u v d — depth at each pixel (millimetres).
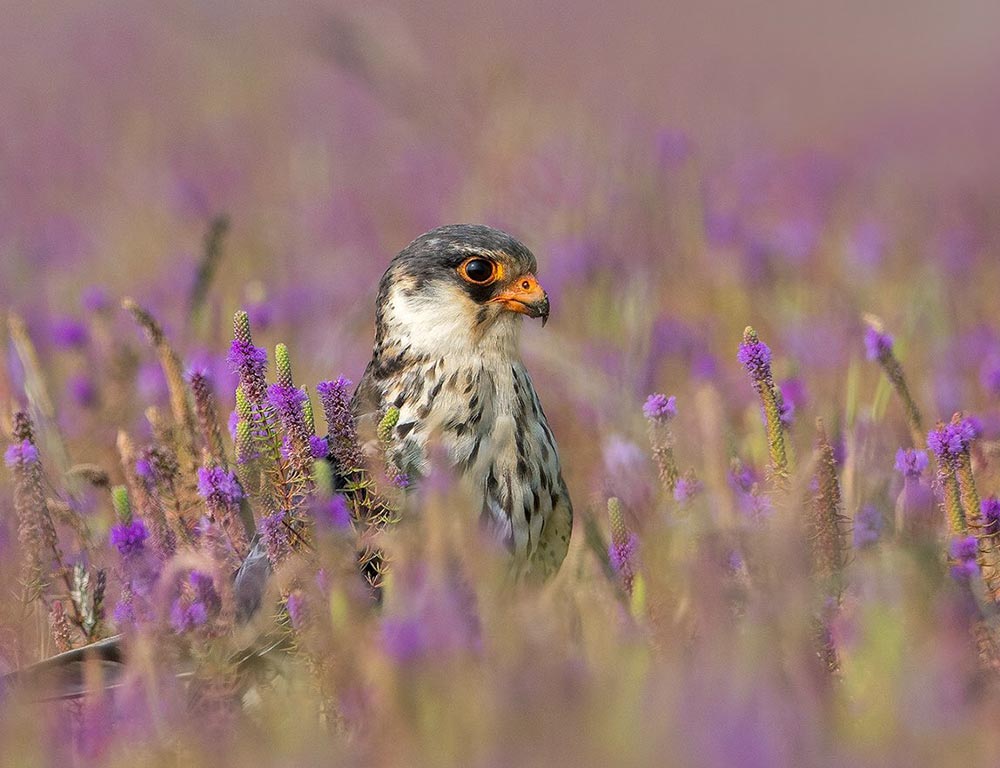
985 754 6805
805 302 16219
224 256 18281
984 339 14695
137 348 14430
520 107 20281
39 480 9109
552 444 10438
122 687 7926
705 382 12781
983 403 13648
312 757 7176
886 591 8172
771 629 7543
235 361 9219
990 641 8219
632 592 8930
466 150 20469
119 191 23062
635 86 25750
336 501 8578
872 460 10617
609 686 7176
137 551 9188
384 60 21500
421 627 7340
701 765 6547
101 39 32625
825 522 8438
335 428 9258
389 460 9727
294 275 17906
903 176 22109
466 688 7059
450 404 10273
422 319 10430
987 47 27281
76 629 9383
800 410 11414
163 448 10141
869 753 6773
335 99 27594
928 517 9102
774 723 6676
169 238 20500
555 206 17812
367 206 20953
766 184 21484
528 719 6855
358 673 7695
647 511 10477
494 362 10336
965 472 9000
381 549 8922
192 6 31516
